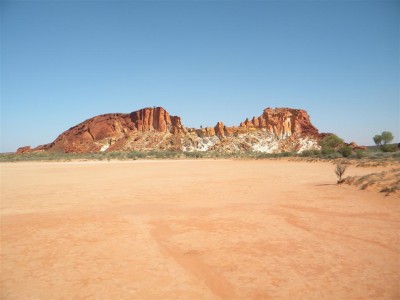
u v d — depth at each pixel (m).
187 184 24.59
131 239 9.28
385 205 13.29
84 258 7.66
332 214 12.04
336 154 64.50
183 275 6.49
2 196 19.05
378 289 5.63
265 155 90.06
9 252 8.23
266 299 5.35
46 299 5.56
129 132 193.75
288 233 9.53
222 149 158.62
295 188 20.27
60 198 18.02
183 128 187.25
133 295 5.63
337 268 6.63
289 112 185.75
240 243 8.60
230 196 17.52
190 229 10.33
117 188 22.62
